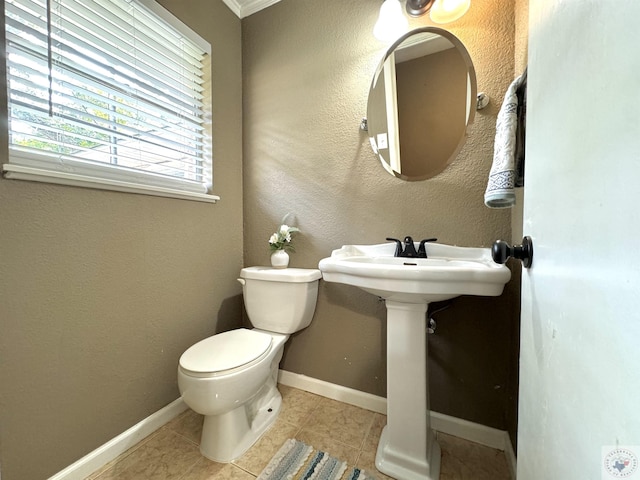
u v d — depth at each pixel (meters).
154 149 1.31
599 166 0.28
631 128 0.23
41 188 0.90
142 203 1.20
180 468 1.04
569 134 0.35
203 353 1.08
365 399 1.40
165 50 1.31
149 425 1.22
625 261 0.23
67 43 0.98
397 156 1.30
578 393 0.31
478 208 1.15
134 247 1.17
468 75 1.16
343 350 1.46
